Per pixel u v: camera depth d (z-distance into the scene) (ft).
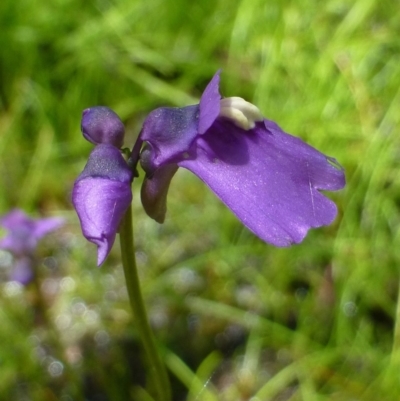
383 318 0.29
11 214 0.27
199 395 0.27
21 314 0.30
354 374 0.28
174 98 0.37
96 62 0.39
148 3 0.40
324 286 0.30
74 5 0.40
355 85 0.34
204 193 0.35
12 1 0.40
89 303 0.32
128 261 0.19
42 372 0.29
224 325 0.30
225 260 0.32
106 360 0.30
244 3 0.38
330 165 0.18
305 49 0.37
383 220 0.30
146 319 0.20
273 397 0.28
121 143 0.18
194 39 0.40
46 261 0.34
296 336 0.29
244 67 0.38
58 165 0.36
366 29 0.37
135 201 0.35
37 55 0.39
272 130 0.18
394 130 0.31
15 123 0.37
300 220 0.17
